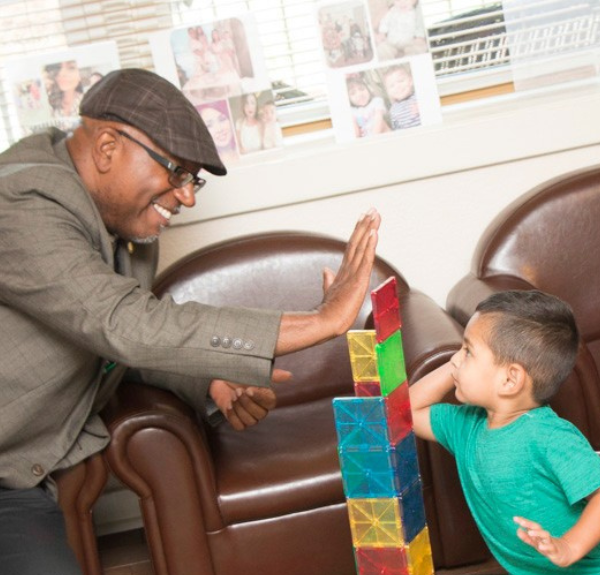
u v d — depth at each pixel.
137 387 2.65
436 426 2.28
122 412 2.49
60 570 2.05
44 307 2.06
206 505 2.52
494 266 3.04
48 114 3.29
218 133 3.35
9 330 2.16
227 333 2.01
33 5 3.34
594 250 3.05
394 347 1.99
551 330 2.08
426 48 3.35
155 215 2.21
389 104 3.36
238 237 3.09
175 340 2.01
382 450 1.96
